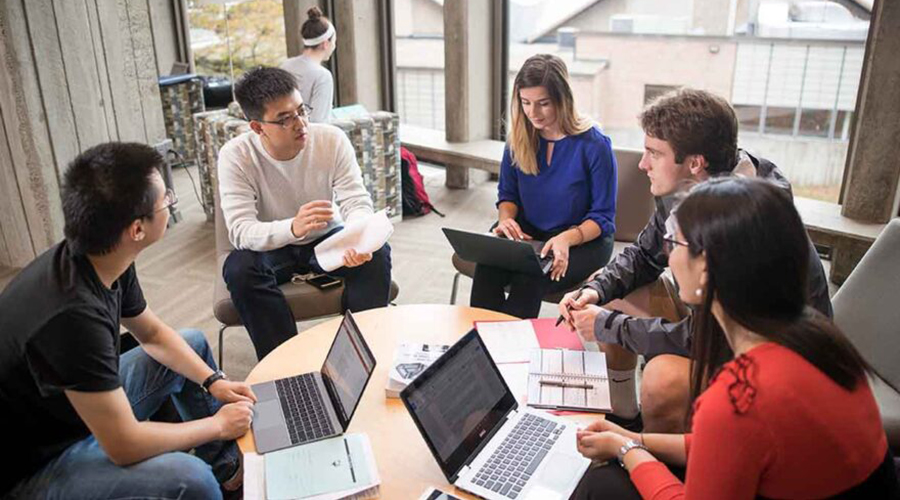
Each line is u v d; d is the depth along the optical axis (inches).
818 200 152.9
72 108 154.2
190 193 202.8
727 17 155.2
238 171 103.7
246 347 122.2
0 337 61.9
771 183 45.6
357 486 60.5
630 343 77.1
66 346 60.3
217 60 255.0
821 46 145.9
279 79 99.0
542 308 132.6
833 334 44.3
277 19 236.8
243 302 98.1
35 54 144.4
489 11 190.1
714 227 44.7
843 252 131.2
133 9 171.3
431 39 205.3
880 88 123.6
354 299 102.6
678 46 163.3
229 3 243.4
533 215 109.9
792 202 45.3
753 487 44.6
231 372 114.0
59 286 61.3
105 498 64.4
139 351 81.3
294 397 74.2
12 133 146.2
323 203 97.7
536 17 184.2
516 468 62.3
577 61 179.3
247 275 97.7
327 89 165.5
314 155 106.7
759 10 151.0
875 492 44.9
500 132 202.5
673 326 75.3
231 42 249.4
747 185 45.3
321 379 77.4
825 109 150.0
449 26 186.1
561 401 70.9
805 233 44.7
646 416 76.9
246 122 160.1
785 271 43.7
